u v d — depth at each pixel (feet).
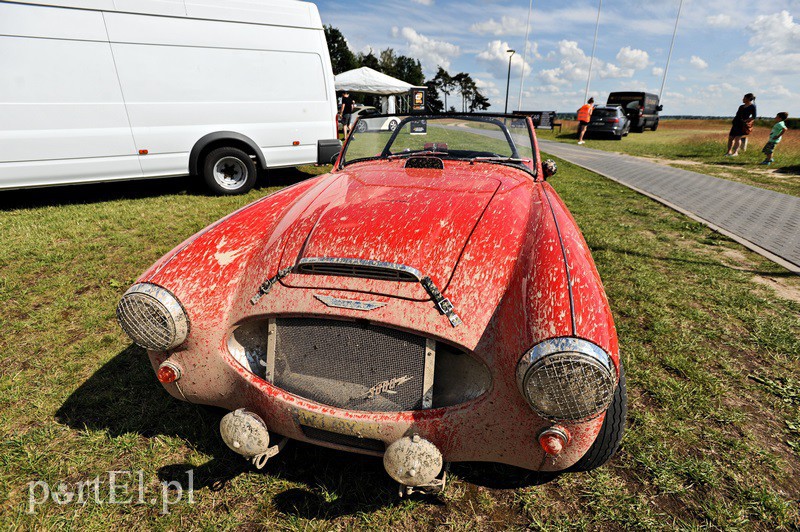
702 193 24.45
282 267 5.59
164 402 7.39
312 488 5.90
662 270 13.35
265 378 5.50
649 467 6.16
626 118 68.85
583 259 5.20
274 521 5.44
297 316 5.27
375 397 5.14
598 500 5.71
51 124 18.12
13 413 7.13
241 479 6.00
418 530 5.35
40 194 22.88
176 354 5.60
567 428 4.56
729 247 15.56
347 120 51.06
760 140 49.49
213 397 5.80
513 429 4.80
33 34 17.25
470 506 5.66
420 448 4.65
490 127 9.81
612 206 21.40
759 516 5.50
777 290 12.05
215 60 20.77
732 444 6.61
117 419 7.02
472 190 7.02
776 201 22.49
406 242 5.52
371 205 6.42
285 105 22.86
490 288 5.11
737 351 9.13
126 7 18.65
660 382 7.98
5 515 5.41
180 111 20.52
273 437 6.48
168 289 5.33
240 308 5.53
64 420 7.00
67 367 8.27
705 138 56.29
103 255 14.07
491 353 4.76
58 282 12.08
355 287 5.19
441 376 5.23
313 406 5.16
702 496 5.77
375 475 6.08
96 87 18.65
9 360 8.57
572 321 4.31
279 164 23.48
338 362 5.24
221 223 6.61
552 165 9.79
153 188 24.61
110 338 9.29
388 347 5.07
